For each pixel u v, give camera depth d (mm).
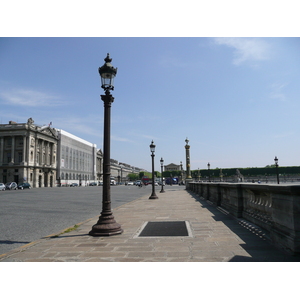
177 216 10578
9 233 8016
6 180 75438
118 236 6961
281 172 94250
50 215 12344
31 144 78188
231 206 10062
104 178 7582
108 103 7820
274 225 5645
